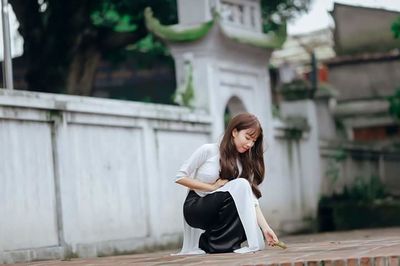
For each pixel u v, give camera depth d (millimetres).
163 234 15438
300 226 20078
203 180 10094
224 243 9992
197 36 16562
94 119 13820
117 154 14414
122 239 14312
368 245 9453
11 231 11945
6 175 11945
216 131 17016
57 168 12930
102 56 23078
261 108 18719
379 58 26812
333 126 24922
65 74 20906
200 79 16859
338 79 27250
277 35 18656
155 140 15422
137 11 21000
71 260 10914
